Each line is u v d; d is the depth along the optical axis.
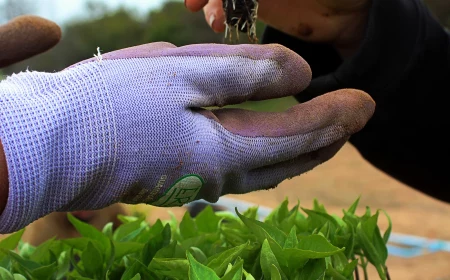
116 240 0.48
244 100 0.41
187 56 0.40
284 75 0.41
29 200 0.36
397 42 0.54
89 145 0.37
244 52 0.40
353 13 0.57
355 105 0.42
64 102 0.37
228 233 0.45
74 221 0.45
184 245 0.44
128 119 0.38
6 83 0.38
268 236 0.38
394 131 0.61
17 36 0.48
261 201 3.26
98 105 0.37
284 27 0.59
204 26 6.63
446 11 5.02
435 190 0.68
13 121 0.36
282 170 0.43
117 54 0.40
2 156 0.36
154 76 0.39
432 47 0.57
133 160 0.38
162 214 2.13
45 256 0.46
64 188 0.37
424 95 0.58
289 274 0.38
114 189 0.38
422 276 1.94
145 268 0.40
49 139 0.36
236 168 0.40
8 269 0.43
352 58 0.54
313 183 3.83
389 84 0.55
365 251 0.43
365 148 0.64
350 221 0.45
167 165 0.38
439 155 0.63
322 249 0.38
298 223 0.46
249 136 0.40
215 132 0.40
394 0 0.54
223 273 0.37
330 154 0.44
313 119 0.41
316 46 0.63
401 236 2.41
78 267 0.43
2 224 0.36
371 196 3.39
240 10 0.51
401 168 0.66
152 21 6.94
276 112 0.42
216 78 0.40
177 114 0.38
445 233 2.50
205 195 0.41
